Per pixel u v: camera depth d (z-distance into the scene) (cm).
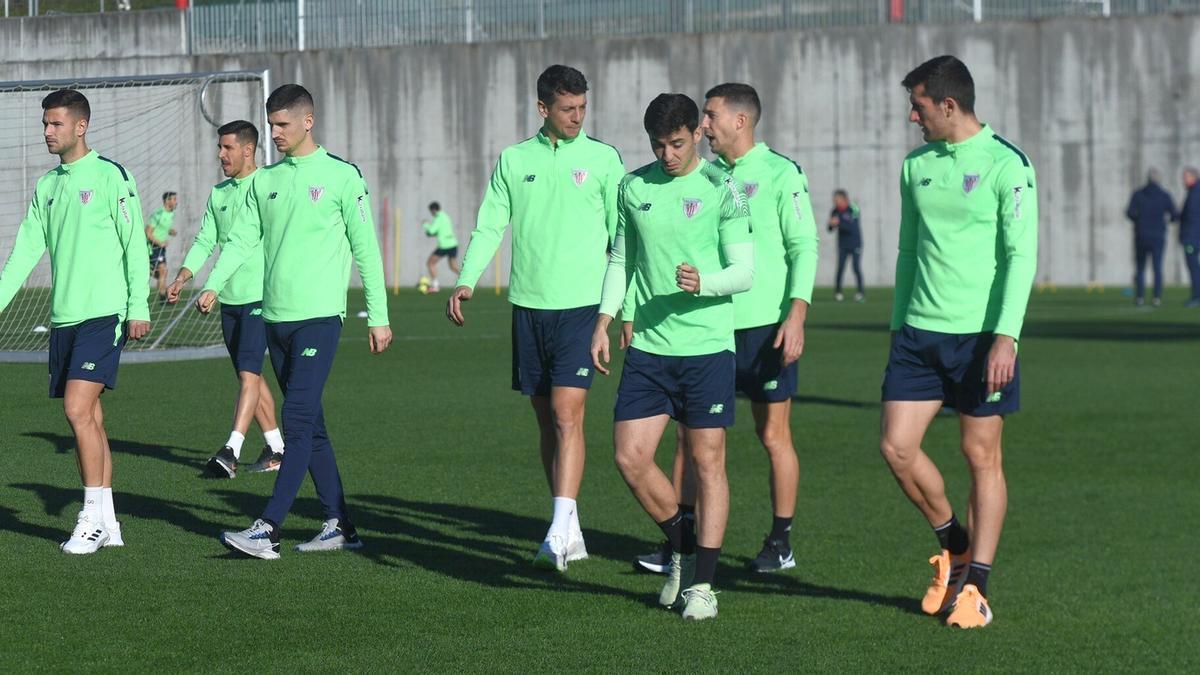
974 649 894
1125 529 1367
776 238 1060
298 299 1052
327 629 855
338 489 1088
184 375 2145
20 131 2784
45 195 1042
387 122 5275
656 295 898
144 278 1032
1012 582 1184
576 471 1052
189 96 3191
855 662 841
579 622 899
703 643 862
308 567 1021
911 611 988
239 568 1006
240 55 5109
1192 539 1331
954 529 966
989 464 930
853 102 5109
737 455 1647
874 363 2533
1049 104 5019
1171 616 1075
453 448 1587
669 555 1053
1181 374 2412
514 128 5241
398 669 778
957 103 895
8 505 1195
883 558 1179
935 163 906
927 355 915
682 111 867
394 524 1195
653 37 5169
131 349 2425
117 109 3194
